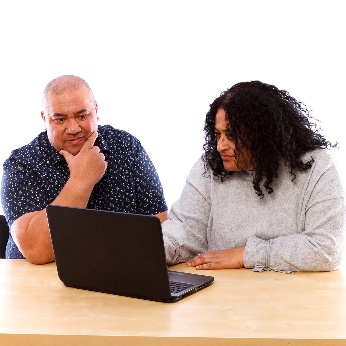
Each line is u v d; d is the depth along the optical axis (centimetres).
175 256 196
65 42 341
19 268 197
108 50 341
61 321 149
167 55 339
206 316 151
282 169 196
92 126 222
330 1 321
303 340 136
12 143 349
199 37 335
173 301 161
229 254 192
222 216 205
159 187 242
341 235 186
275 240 191
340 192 189
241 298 163
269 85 199
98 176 219
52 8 339
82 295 169
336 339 136
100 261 166
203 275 178
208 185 208
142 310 156
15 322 149
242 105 188
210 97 338
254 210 200
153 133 346
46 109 221
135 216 156
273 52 329
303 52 327
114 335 140
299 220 196
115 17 338
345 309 154
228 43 333
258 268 187
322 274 184
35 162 228
